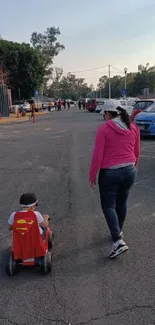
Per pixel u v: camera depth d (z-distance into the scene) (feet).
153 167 28.96
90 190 22.44
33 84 183.01
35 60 180.04
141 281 11.56
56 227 16.37
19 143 47.11
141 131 46.32
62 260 13.19
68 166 30.32
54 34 262.47
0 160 34.17
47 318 9.80
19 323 9.64
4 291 11.26
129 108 67.46
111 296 10.75
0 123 88.63
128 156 12.80
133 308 10.12
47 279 11.89
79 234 15.52
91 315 9.87
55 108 191.31
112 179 12.69
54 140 49.16
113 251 13.06
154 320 9.57
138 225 16.30
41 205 19.54
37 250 11.80
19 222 11.60
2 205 19.83
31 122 90.74
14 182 25.13
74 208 18.94
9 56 172.76
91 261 13.06
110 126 12.48
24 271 12.48
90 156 35.04
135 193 21.39
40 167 30.27
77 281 11.69
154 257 13.24
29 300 10.71
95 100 142.61
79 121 86.22
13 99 182.80
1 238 15.33
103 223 16.72
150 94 231.09
